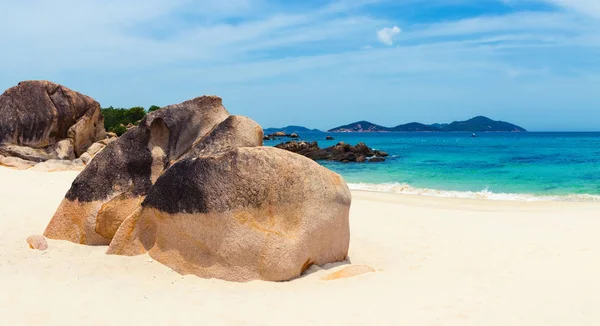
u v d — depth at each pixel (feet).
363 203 42.65
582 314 16.35
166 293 18.13
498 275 21.50
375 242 28.37
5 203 35.65
